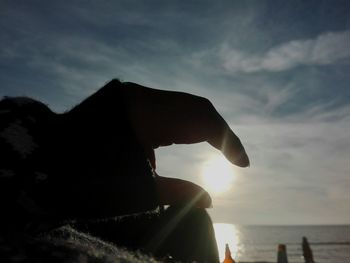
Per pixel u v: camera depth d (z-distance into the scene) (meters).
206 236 0.13
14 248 0.08
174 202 0.14
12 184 0.11
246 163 0.15
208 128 0.15
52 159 0.12
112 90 0.14
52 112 0.13
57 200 0.12
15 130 0.12
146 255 0.12
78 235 0.13
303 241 6.14
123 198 0.12
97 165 0.12
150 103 0.14
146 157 0.13
